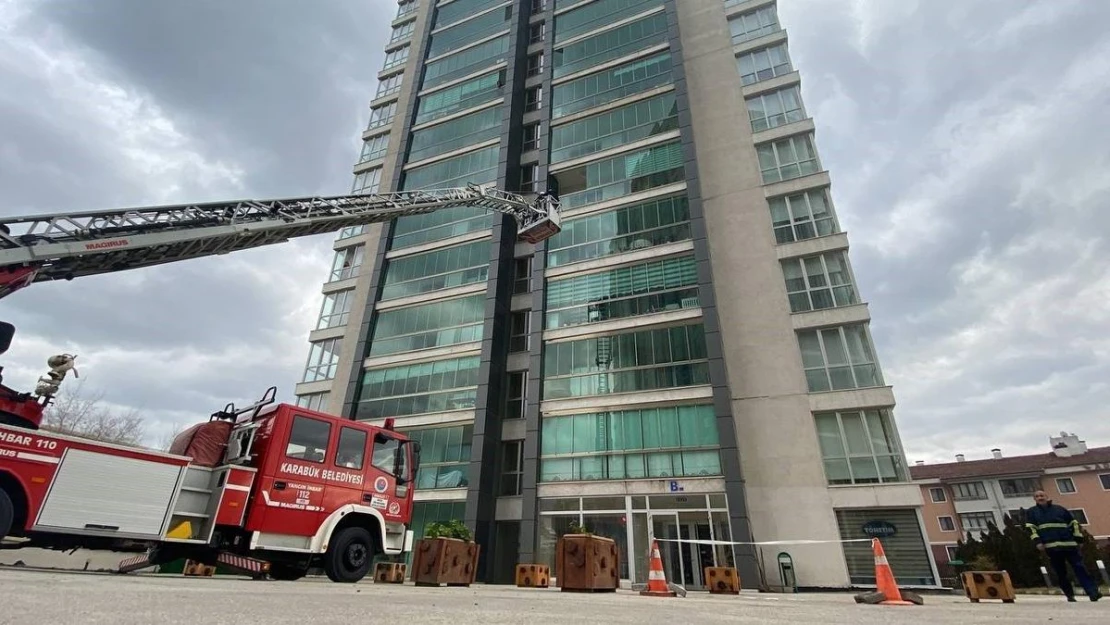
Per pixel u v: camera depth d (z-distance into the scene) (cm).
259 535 825
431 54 3897
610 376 2305
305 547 873
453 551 1120
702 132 2678
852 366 2016
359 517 978
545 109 3097
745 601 843
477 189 1709
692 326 2267
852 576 1739
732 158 2552
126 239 961
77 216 923
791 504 1886
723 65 2802
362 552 953
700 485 1958
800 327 2131
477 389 2459
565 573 1007
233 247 1134
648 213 2566
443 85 3644
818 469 1905
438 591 837
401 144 3491
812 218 2306
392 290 2995
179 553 830
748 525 1819
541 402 2358
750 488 1961
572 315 2508
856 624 429
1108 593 1558
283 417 891
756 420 2055
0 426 669
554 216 1819
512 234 2919
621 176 2736
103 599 368
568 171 2912
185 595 439
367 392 2745
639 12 3159
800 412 2005
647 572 1906
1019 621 476
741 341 2200
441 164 3303
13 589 393
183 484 805
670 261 2419
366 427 1012
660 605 634
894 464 1836
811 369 2070
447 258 2939
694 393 2112
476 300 2727
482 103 3388
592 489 2095
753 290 2267
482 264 2809
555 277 2633
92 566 1106
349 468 961
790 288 2227
